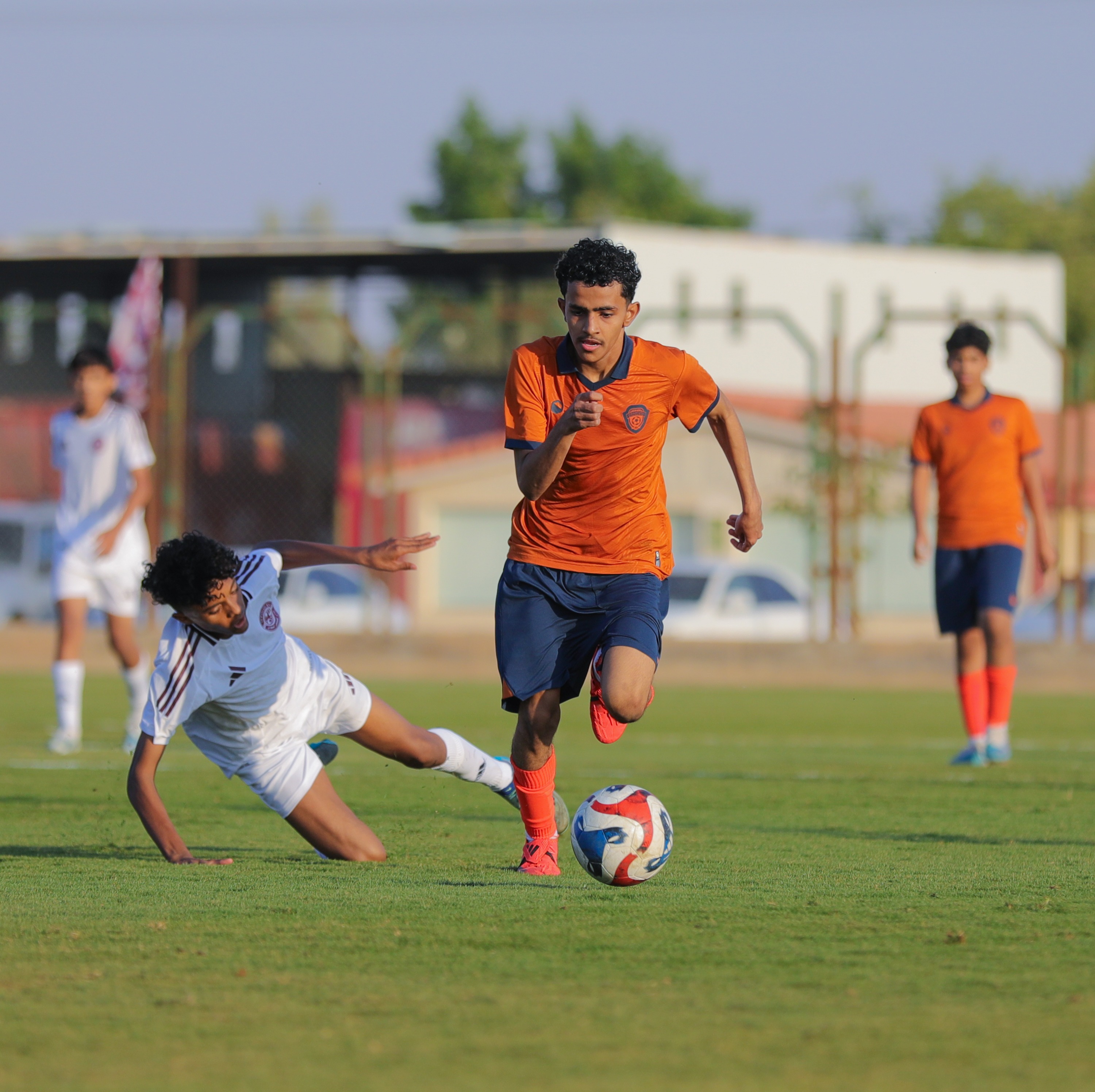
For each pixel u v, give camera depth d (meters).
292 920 13.98
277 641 17.80
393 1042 9.98
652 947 12.80
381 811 23.94
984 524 32.22
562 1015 10.63
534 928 13.65
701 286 135.38
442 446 124.19
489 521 109.12
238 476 119.88
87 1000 11.07
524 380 17.02
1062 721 44.44
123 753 34.38
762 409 106.94
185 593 16.55
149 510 62.53
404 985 11.48
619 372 16.89
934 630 101.56
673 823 22.28
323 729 18.66
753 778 29.27
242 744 17.98
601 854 15.69
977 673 32.41
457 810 24.11
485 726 40.94
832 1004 10.93
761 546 101.75
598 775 29.86
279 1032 10.23
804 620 76.25
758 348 137.88
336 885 16.14
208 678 17.33
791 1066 9.45
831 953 12.59
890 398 145.38
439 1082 9.13
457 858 18.58
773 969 12.00
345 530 111.62
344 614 78.56
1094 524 101.44
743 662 60.12
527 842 17.44
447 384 129.62
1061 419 57.19
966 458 32.28
